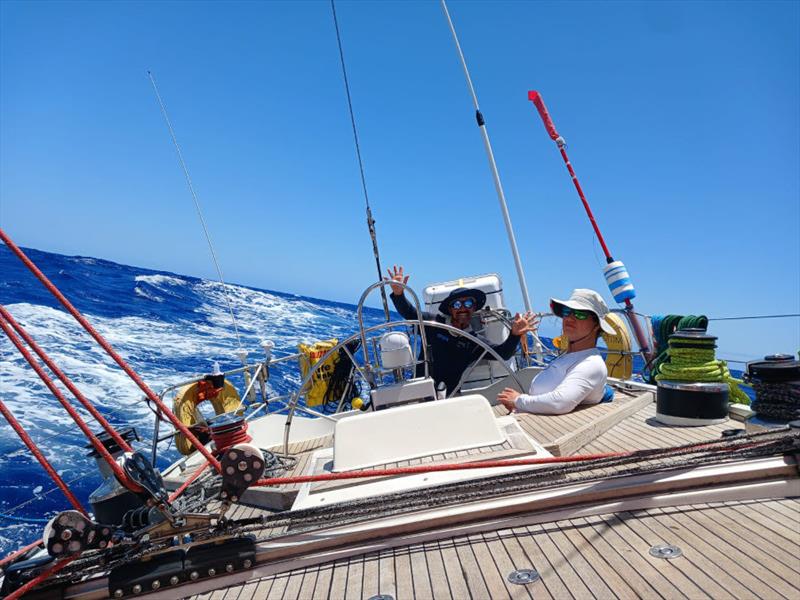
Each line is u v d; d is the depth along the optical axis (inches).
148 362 554.9
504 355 201.6
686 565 73.6
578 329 149.6
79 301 824.9
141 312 855.7
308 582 83.5
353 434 112.6
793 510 85.2
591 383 142.5
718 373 129.8
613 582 72.1
